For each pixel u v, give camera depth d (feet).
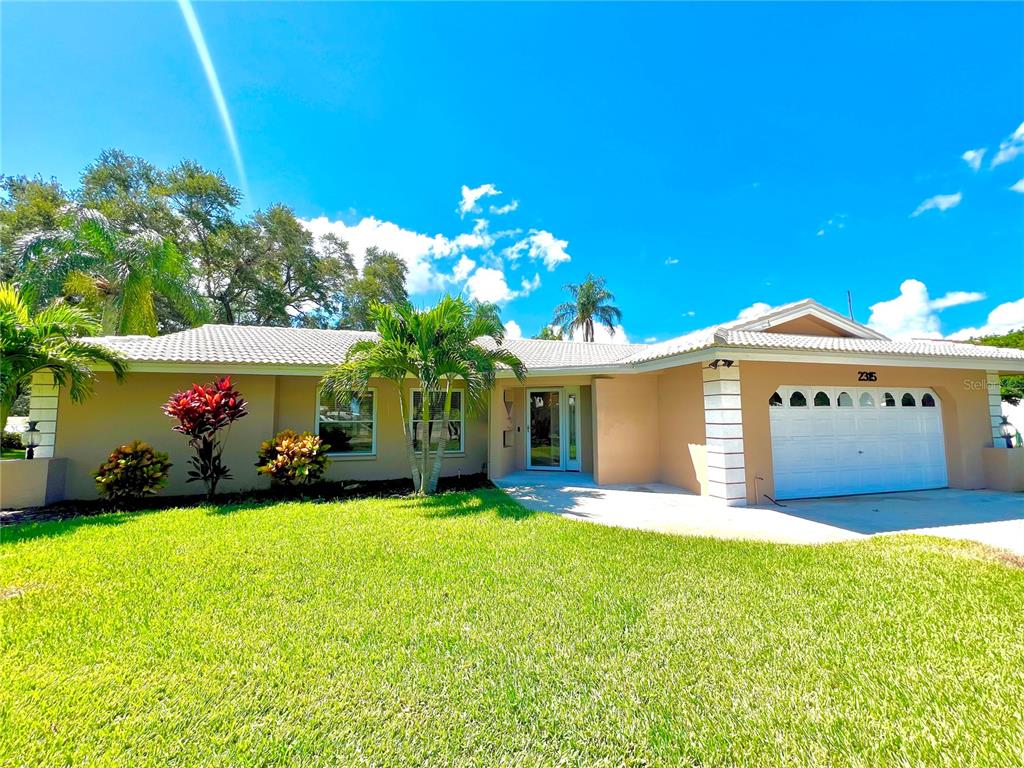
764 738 8.01
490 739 8.02
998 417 36.24
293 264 88.48
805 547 19.25
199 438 30.58
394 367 30.76
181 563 16.84
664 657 10.56
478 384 30.89
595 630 11.84
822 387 32.37
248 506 27.86
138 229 62.23
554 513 26.13
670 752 7.72
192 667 10.13
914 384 34.55
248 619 12.41
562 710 8.75
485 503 28.32
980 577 15.48
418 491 31.94
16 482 28.25
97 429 31.94
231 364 31.19
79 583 14.88
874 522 24.25
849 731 8.16
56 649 10.82
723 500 28.63
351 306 98.32
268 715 8.62
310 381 38.37
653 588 14.65
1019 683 9.48
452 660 10.44
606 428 37.52
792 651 10.81
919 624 12.08
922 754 7.61
